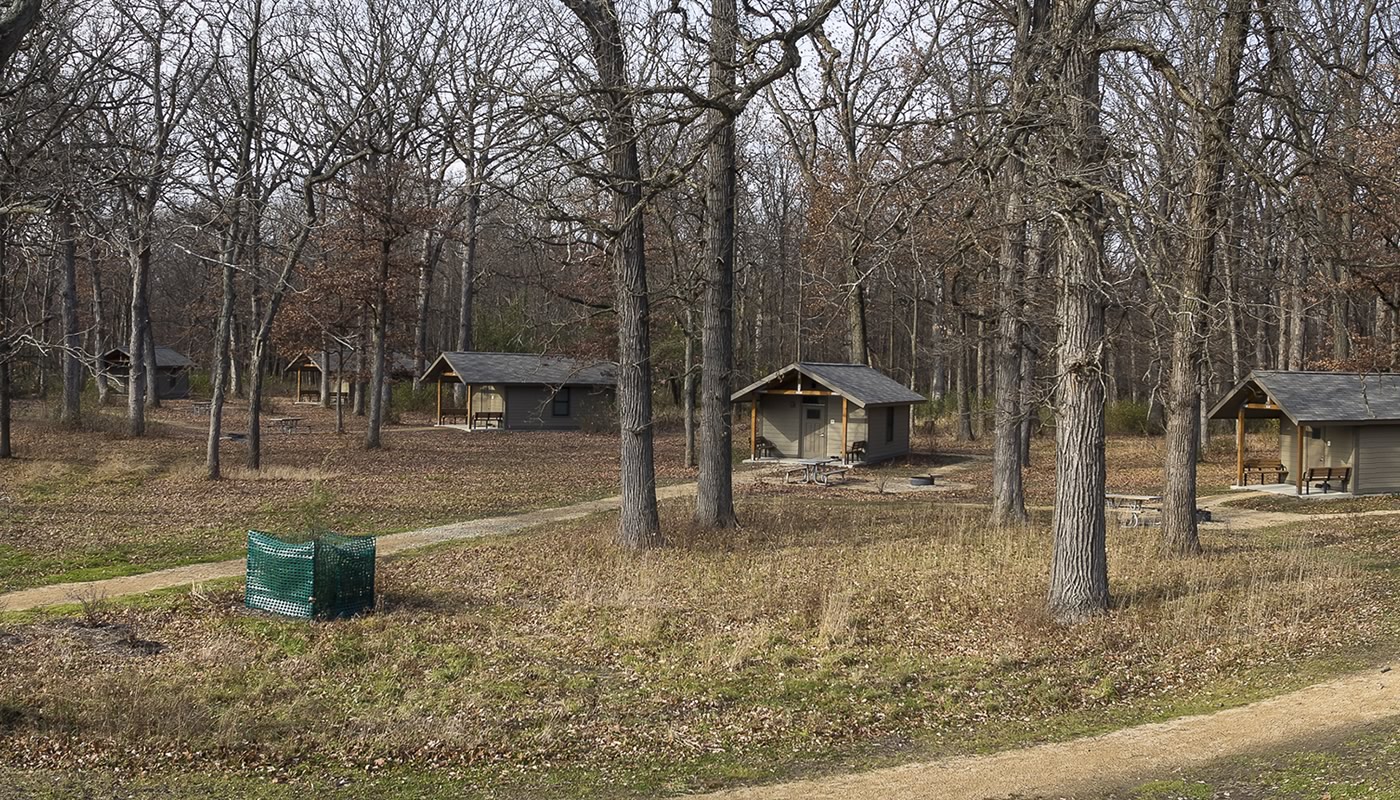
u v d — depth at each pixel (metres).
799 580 16.00
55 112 17.44
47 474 25.39
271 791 8.17
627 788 8.34
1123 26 19.38
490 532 20.92
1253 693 10.53
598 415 48.41
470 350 53.25
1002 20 21.47
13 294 29.45
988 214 15.07
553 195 20.97
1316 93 16.50
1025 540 19.48
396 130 33.56
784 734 9.61
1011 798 7.95
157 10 24.34
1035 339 21.77
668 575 16.31
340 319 40.88
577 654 12.13
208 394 64.38
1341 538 20.52
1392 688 10.30
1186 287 11.73
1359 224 23.34
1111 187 12.34
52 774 8.32
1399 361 30.36
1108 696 10.69
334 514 22.38
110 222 16.55
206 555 17.69
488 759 8.95
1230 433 44.81
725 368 20.62
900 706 10.38
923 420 51.00
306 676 11.23
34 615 13.29
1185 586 15.27
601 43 17.53
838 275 34.53
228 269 26.36
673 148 15.27
